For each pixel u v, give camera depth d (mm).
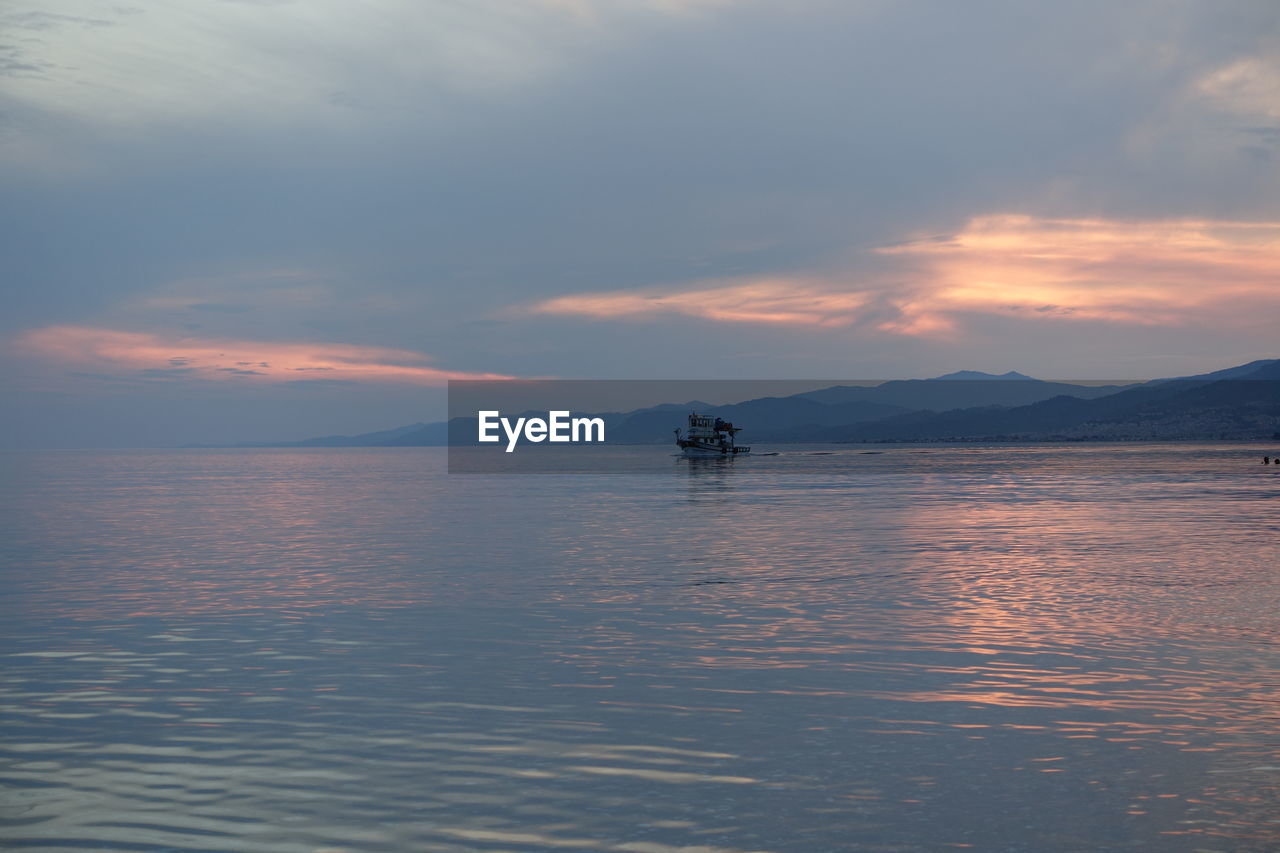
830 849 10367
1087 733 14383
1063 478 121375
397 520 60438
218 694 16922
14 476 156875
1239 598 27000
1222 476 123188
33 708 16062
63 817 11328
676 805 11602
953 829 10875
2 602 27484
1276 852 10227
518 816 11273
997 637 21688
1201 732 14391
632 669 18719
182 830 10938
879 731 14578
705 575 32781
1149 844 10445
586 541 45625
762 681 17719
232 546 43906
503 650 20562
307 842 10617
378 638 21953
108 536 49438
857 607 25938
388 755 13484
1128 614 24516
